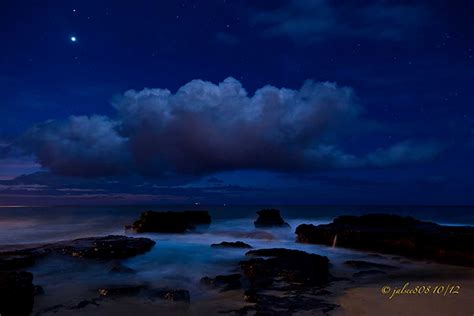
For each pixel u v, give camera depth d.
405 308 9.10
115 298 9.98
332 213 66.94
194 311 9.05
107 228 31.77
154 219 27.77
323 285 11.30
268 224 32.41
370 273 12.96
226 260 15.63
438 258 15.41
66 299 10.02
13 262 12.70
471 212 69.06
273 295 10.17
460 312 8.80
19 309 8.16
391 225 21.14
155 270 13.82
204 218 34.84
